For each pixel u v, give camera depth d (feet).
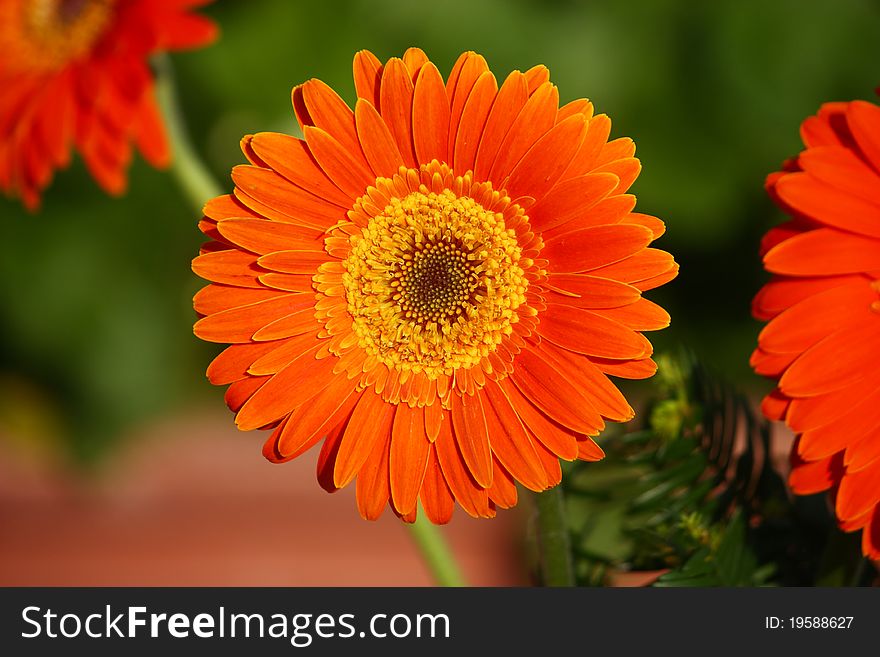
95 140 1.89
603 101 3.02
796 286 1.58
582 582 1.72
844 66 2.93
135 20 1.88
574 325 1.58
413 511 1.60
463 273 1.62
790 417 1.57
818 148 1.57
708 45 2.97
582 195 1.56
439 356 1.63
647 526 1.68
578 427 1.57
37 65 2.03
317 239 1.61
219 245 1.61
